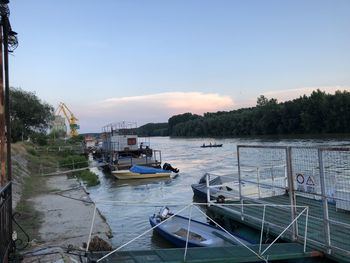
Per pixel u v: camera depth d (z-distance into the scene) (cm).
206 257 767
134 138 4569
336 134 8625
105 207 2094
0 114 805
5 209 734
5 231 729
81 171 3900
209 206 1345
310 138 7906
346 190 1066
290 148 929
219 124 14112
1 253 663
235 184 1938
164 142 13375
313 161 931
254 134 11775
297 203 1241
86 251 768
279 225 1006
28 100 7819
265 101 12794
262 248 845
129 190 2812
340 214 1080
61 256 918
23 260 897
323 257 816
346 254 769
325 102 8756
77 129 13788
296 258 813
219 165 4341
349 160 932
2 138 811
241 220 1128
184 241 1203
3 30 820
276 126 10700
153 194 2591
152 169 3466
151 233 1484
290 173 930
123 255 756
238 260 766
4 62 848
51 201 1916
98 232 1298
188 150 7562
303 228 970
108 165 4212
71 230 1316
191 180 3241
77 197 2048
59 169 4066
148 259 736
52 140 9038
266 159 1557
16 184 2267
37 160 4550
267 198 1359
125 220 1781
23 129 6781
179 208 2036
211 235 1219
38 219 1494
